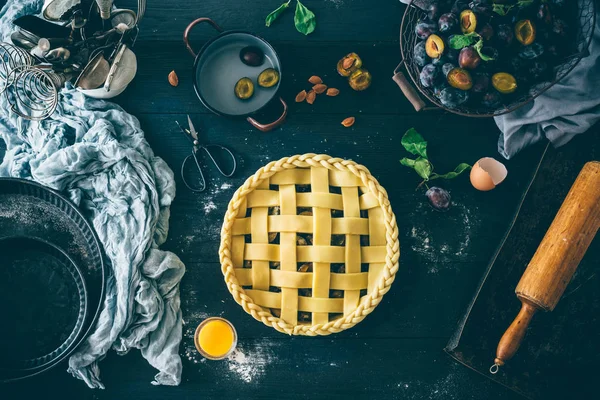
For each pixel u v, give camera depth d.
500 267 1.19
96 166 1.19
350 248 1.16
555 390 1.18
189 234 1.23
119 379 1.20
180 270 1.20
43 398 1.20
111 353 1.20
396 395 1.21
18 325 1.18
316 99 1.25
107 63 1.12
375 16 1.26
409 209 1.23
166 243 1.23
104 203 1.20
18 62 1.19
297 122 1.25
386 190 1.24
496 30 1.10
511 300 1.18
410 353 1.21
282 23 1.25
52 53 1.06
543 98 1.17
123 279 1.17
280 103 1.24
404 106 1.25
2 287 1.19
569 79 1.17
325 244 1.16
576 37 1.15
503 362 1.14
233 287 1.15
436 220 1.23
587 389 1.18
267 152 1.24
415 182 1.24
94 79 1.11
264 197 1.17
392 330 1.22
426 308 1.22
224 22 1.26
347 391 1.21
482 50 1.10
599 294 1.18
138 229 1.18
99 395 1.20
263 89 1.23
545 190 1.19
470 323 1.18
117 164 1.19
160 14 1.25
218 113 1.19
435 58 1.11
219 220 1.23
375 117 1.25
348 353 1.21
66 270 1.19
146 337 1.19
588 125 1.17
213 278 1.22
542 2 1.10
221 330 1.18
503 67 1.12
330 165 1.17
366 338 1.21
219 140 1.24
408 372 1.21
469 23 1.09
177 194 1.23
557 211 1.19
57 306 1.19
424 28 1.12
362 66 1.25
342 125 1.24
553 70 1.14
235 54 1.23
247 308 1.15
